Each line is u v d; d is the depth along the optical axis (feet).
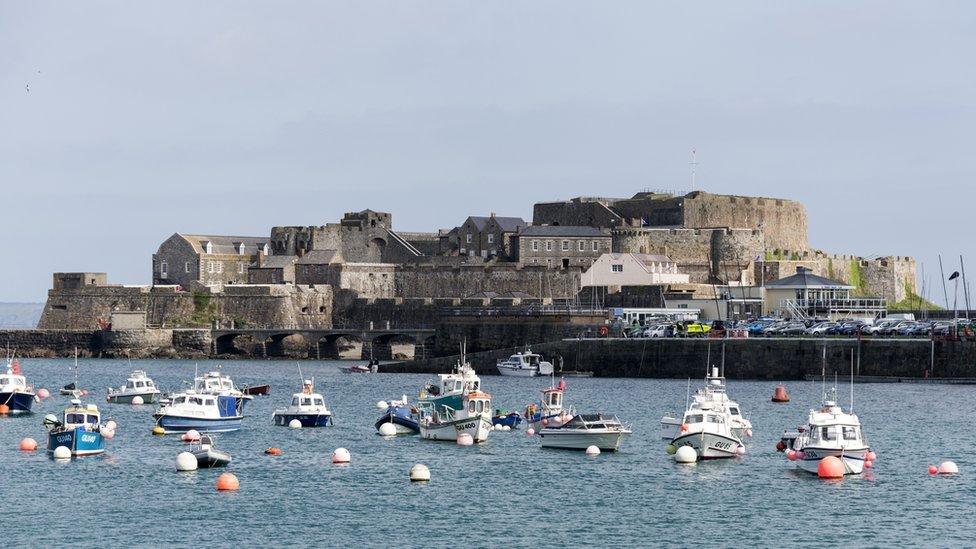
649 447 526.16
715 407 517.55
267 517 400.26
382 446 531.09
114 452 512.63
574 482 450.30
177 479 455.22
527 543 372.99
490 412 556.10
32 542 371.76
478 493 433.48
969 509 411.75
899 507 413.80
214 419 577.84
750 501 421.18
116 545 369.09
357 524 392.47
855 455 462.19
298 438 556.10
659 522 395.14
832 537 379.55
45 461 489.67
